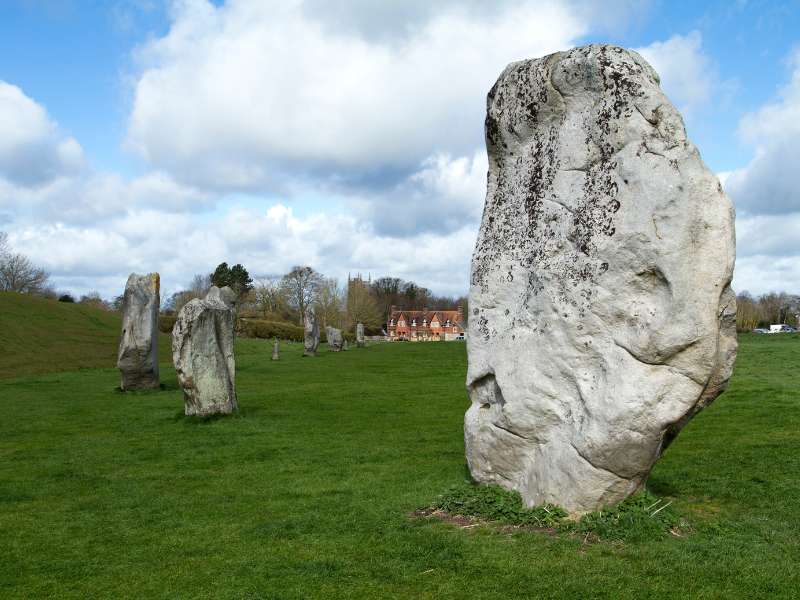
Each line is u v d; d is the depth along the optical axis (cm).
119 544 834
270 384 2817
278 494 1056
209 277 11912
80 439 1572
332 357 4634
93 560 777
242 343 5875
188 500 1034
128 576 725
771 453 1216
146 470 1251
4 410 2052
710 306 728
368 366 3800
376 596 644
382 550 764
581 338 809
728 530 791
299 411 1973
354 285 11081
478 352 955
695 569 670
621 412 748
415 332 13188
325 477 1162
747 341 4325
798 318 10250
